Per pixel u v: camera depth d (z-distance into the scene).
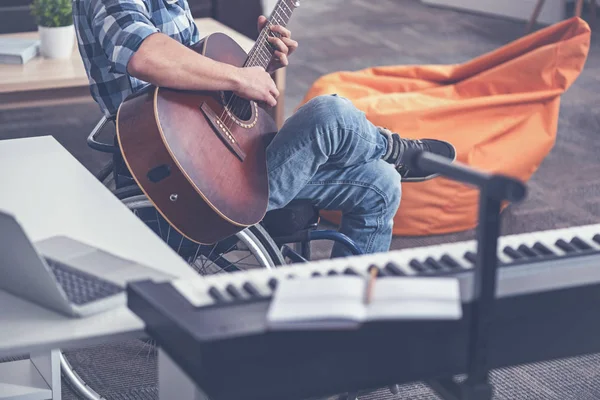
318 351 1.29
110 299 1.52
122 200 2.43
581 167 4.43
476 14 7.81
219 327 1.26
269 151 2.48
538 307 1.41
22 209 1.87
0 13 4.78
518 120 3.71
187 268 1.65
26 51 3.30
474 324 1.33
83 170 2.11
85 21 2.42
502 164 3.64
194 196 2.23
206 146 2.29
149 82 2.27
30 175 2.05
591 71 6.02
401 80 4.07
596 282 1.44
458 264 1.50
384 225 2.67
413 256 1.55
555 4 7.29
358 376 1.33
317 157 2.50
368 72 4.18
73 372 2.60
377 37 6.99
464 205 3.65
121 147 2.22
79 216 1.86
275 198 2.51
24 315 1.51
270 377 1.28
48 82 3.08
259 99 2.37
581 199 4.05
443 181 3.57
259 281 1.46
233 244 2.53
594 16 7.14
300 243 2.94
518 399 2.63
